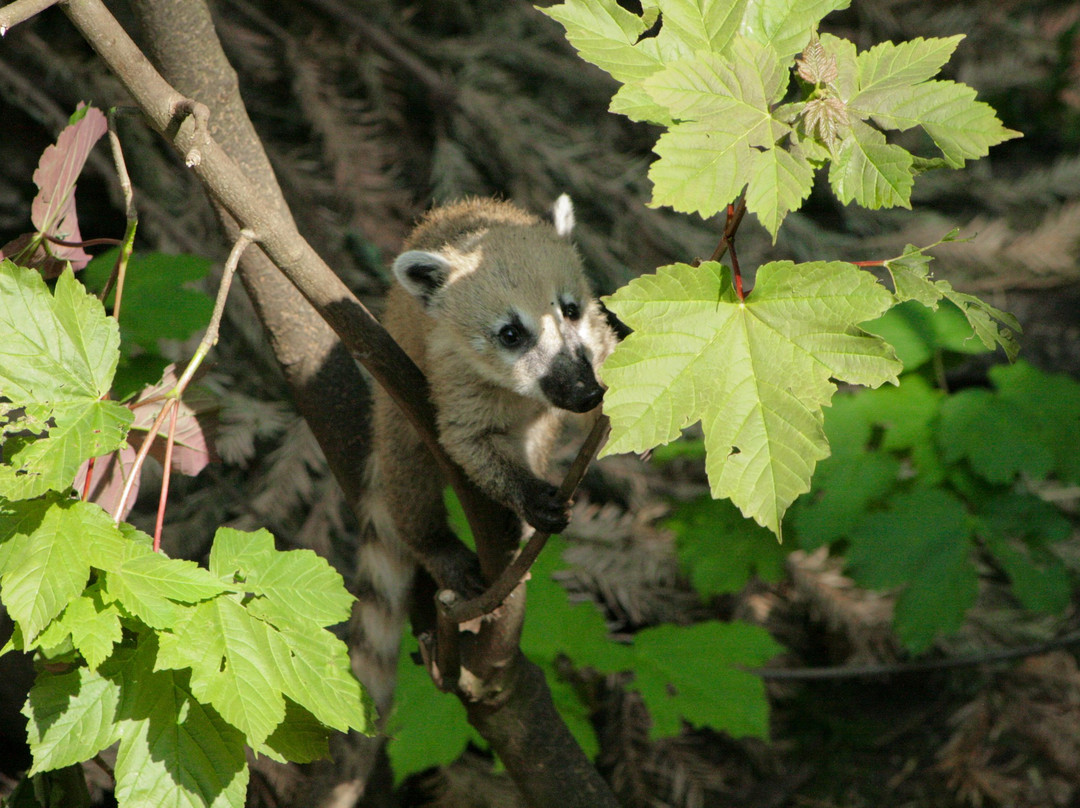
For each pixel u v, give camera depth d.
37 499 3.16
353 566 9.19
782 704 10.04
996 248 11.37
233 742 3.22
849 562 7.50
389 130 10.94
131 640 3.28
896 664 9.38
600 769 9.24
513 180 10.61
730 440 2.92
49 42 10.05
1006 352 3.03
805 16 3.21
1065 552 9.45
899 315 7.73
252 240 3.79
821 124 2.88
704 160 2.83
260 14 10.80
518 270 6.29
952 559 7.39
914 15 12.80
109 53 3.55
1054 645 9.11
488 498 5.32
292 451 9.24
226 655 3.07
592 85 11.12
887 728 9.80
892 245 11.22
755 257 10.56
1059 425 7.36
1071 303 12.13
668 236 10.53
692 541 8.14
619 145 11.46
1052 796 8.98
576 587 9.39
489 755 8.48
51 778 4.20
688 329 2.96
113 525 3.14
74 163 4.21
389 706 6.66
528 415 6.41
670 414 2.92
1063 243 11.29
